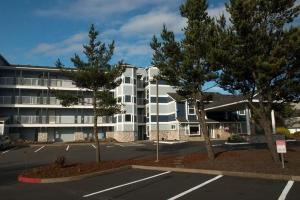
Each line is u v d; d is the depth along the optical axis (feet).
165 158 67.51
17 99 151.64
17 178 50.16
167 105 173.47
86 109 165.58
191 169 51.37
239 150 77.20
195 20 59.52
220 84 58.44
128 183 43.83
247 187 38.17
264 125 55.93
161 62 61.57
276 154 53.78
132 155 81.56
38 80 156.35
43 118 157.17
